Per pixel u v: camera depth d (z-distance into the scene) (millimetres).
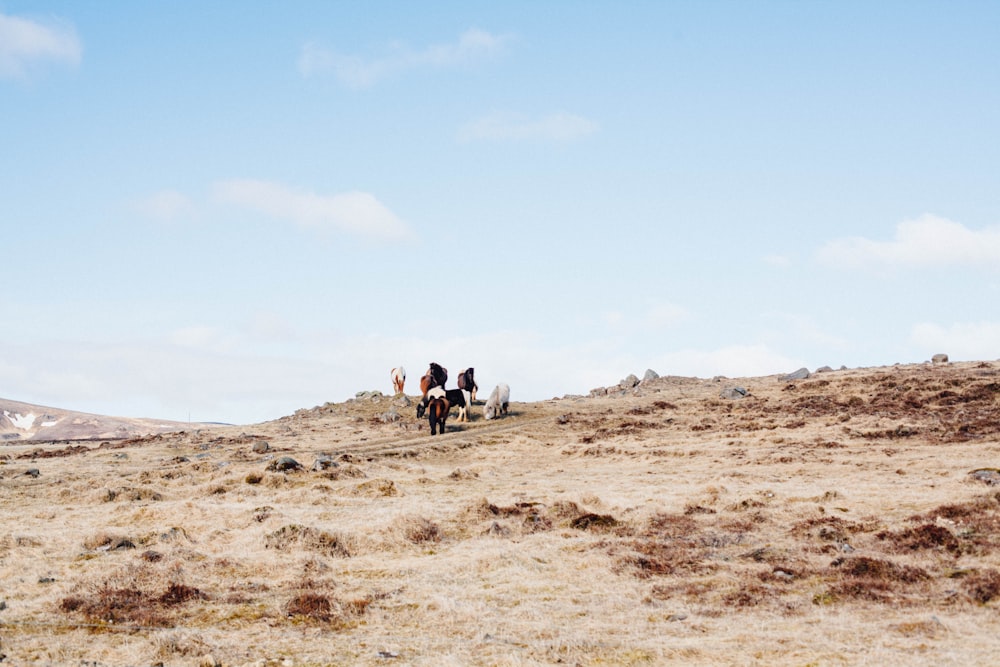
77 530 25156
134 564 19609
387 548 22516
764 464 38719
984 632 14148
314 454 43969
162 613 16312
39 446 60688
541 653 13711
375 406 67875
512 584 18719
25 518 28203
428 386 56156
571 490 33188
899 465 35312
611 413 61250
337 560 21234
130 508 29250
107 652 13836
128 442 57094
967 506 23312
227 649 14047
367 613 16469
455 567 20141
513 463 44969
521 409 65062
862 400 55750
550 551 21797
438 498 31594
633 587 18234
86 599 16750
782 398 60281
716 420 55375
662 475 37625
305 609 16516
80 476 38719
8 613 16078
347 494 32094
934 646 13344
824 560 19594
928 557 19547
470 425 58281
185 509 27719
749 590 17328
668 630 15148
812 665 12570
